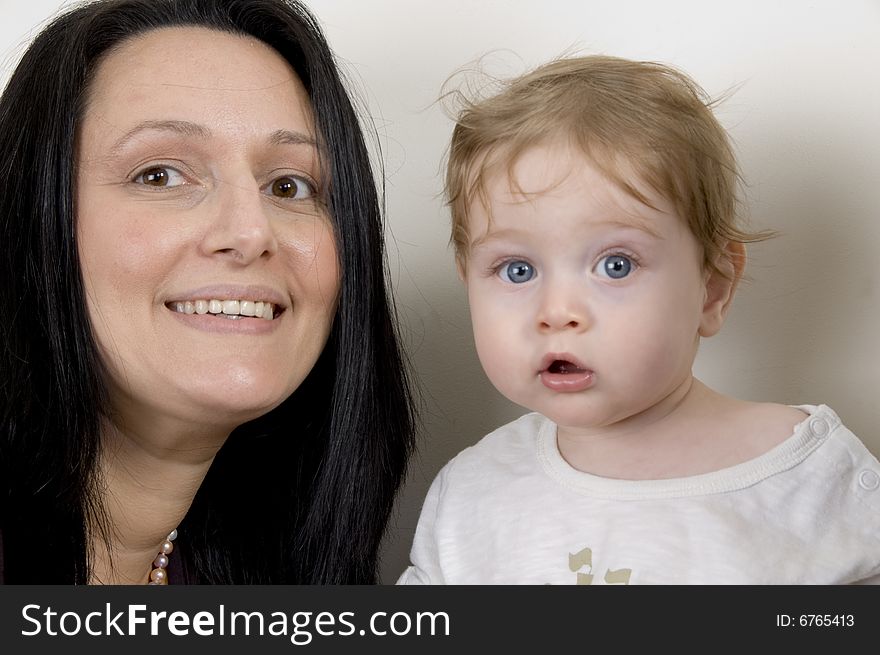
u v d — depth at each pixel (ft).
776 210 3.85
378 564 4.18
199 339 3.09
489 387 4.39
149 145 3.05
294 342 3.27
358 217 3.41
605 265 2.94
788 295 3.90
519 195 2.97
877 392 3.85
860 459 3.07
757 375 4.00
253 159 3.15
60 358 3.11
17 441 3.20
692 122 3.06
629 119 2.97
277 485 3.90
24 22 4.44
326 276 3.31
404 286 4.43
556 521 3.14
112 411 3.27
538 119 3.01
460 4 4.15
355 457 3.64
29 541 3.25
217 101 3.10
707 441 3.12
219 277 3.06
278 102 3.22
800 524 2.96
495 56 4.13
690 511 2.98
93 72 3.14
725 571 2.88
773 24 3.78
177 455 3.42
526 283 3.04
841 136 3.76
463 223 3.20
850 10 3.70
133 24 3.26
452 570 3.32
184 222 3.03
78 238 3.07
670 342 2.97
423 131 4.27
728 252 3.15
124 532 3.51
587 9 4.00
